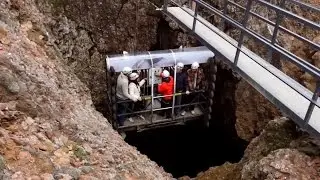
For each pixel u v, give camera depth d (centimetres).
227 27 1088
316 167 452
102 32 1135
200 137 1238
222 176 670
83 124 501
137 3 1140
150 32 1195
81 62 1107
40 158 347
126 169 443
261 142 582
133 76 874
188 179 779
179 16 948
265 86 586
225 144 1210
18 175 312
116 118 936
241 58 703
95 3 1095
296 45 1095
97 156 422
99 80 1156
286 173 453
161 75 920
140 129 996
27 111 399
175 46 1162
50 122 419
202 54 948
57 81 594
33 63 555
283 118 581
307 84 1022
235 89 1048
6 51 498
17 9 675
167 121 992
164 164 1212
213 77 986
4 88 396
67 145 400
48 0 1024
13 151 336
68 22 1064
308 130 480
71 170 351
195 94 1012
